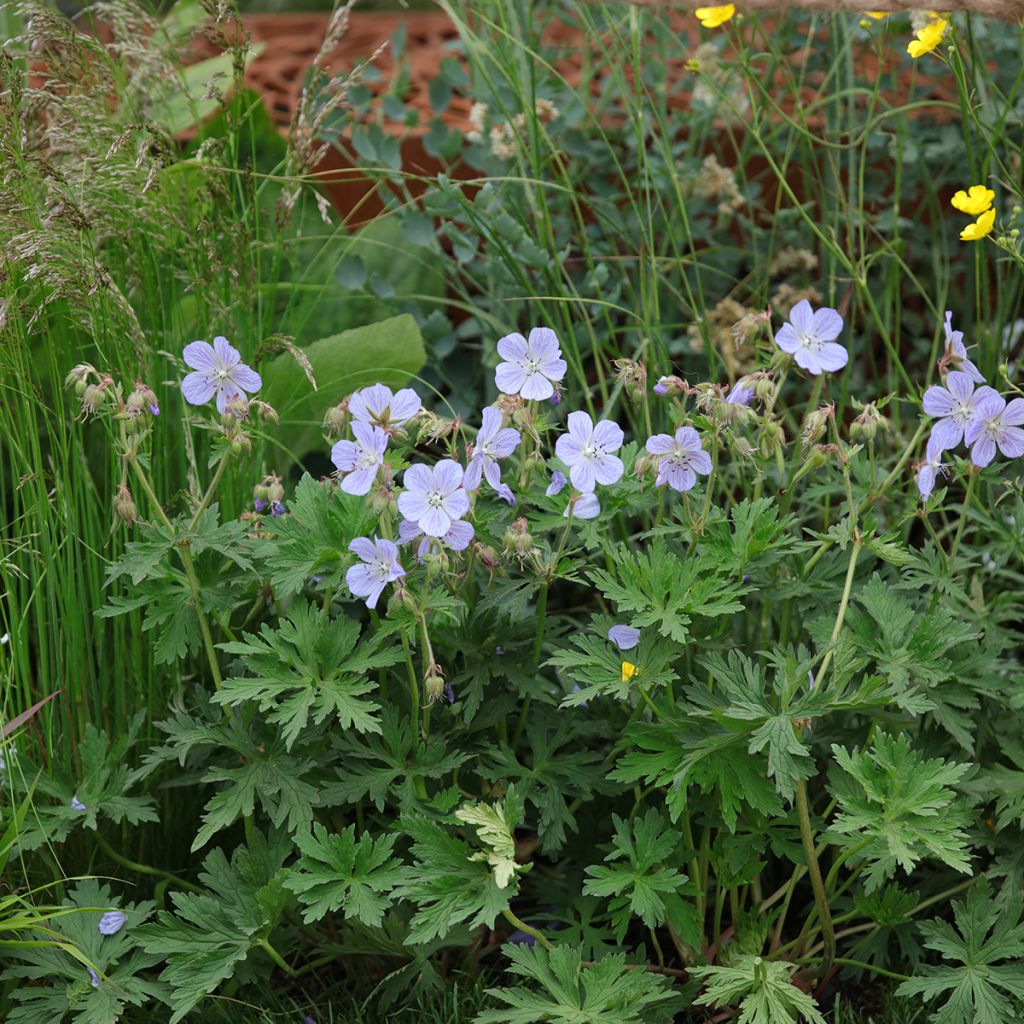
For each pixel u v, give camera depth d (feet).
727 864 5.42
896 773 5.20
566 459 5.26
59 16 5.77
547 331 5.28
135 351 5.73
